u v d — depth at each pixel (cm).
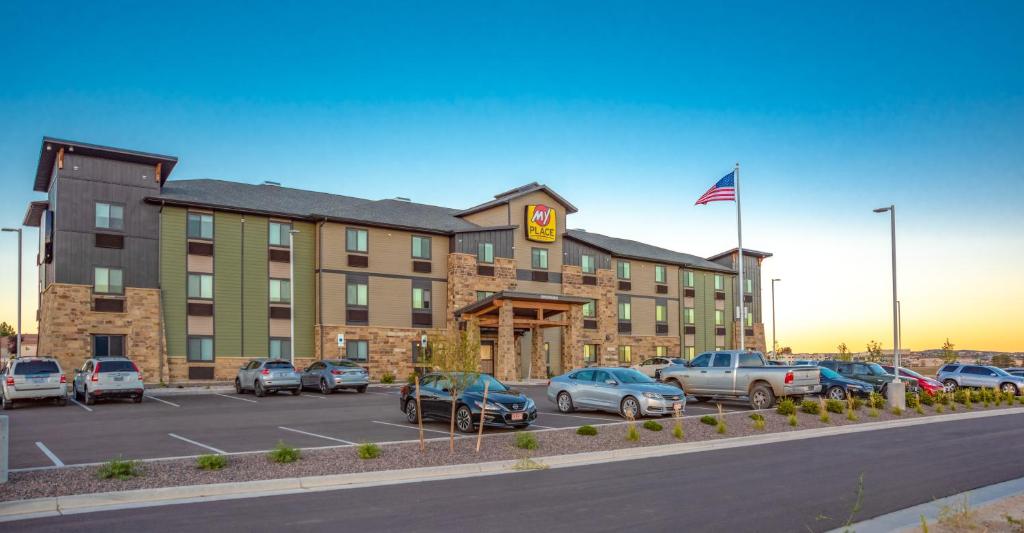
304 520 920
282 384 3023
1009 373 4038
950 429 2072
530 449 1502
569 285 5141
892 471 1310
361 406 2544
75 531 862
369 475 1215
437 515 950
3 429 1078
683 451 1603
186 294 3694
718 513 963
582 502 1032
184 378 3634
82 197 3478
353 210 4416
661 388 2133
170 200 3662
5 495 1007
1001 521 915
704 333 6300
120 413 2273
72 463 1330
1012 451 1587
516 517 939
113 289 3506
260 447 1537
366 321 4200
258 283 3919
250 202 4041
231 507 997
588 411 2356
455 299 4497
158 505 1009
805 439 1828
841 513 967
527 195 5016
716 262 6850
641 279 5806
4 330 7994
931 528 878
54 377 2478
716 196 3262
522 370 4762
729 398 2692
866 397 2758
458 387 1486
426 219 4691
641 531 869
